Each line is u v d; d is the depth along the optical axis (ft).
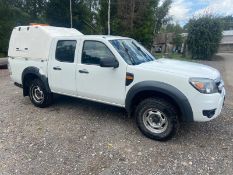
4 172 11.39
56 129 16.05
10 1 99.55
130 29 100.78
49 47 18.48
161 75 13.65
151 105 14.05
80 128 16.17
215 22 80.48
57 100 22.15
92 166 11.87
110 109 19.72
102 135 15.14
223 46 134.41
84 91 16.89
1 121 17.47
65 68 17.51
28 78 20.61
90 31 120.57
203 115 13.12
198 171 11.46
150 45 109.50
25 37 20.13
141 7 101.19
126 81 14.79
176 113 13.65
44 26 19.66
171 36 148.77
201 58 82.84
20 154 12.96
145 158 12.57
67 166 11.88
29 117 18.20
